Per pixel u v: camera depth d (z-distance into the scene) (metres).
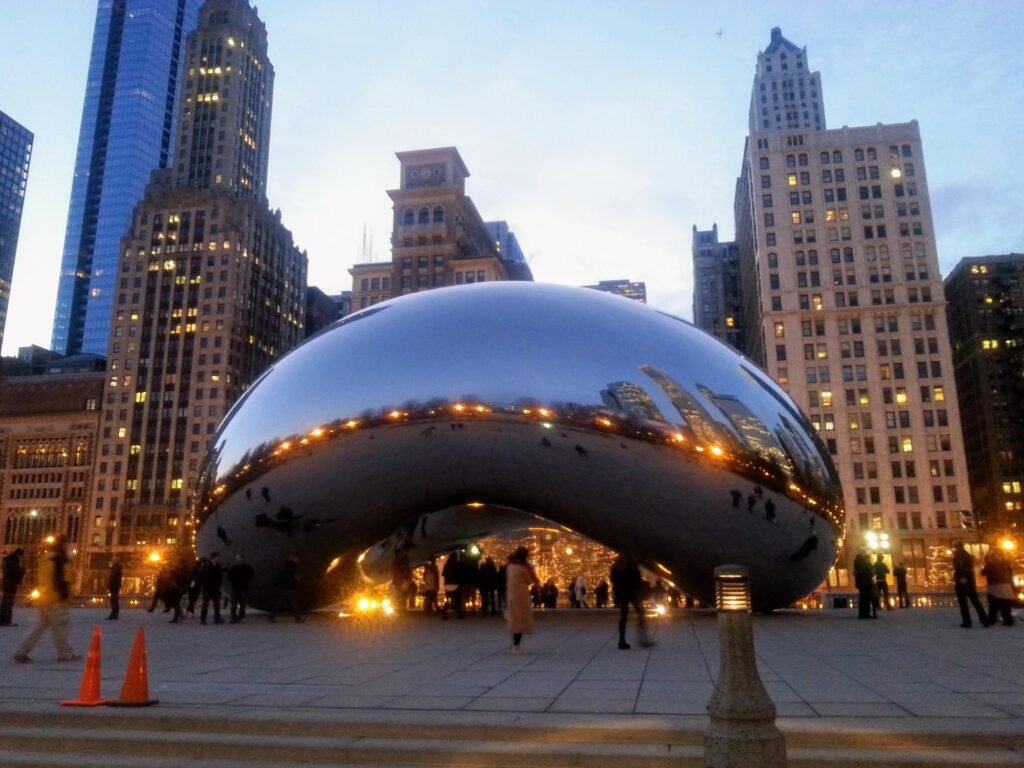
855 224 97.88
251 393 17.89
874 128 100.19
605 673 8.95
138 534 109.25
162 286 119.12
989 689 7.72
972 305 130.75
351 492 16.38
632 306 16.95
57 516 114.25
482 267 119.69
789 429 15.97
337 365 16.52
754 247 106.06
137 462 112.56
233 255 118.50
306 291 148.25
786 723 6.10
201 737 6.23
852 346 94.88
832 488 16.58
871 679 8.41
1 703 7.18
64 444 117.31
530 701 7.09
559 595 44.97
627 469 15.02
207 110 137.12
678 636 13.52
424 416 15.46
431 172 128.75
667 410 14.98
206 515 17.83
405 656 10.82
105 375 117.44
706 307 163.50
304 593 18.55
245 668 9.59
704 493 15.09
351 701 7.14
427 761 5.77
